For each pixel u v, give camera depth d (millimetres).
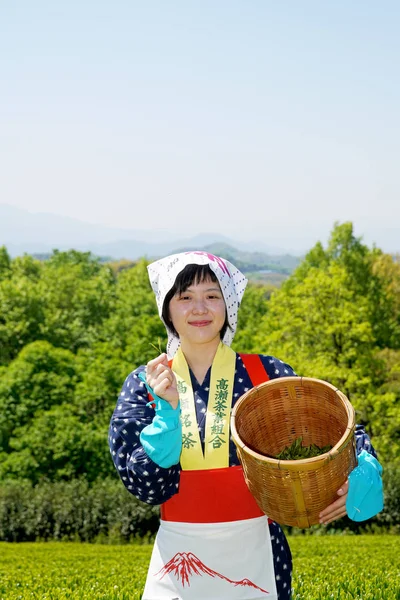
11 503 21094
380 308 40531
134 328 34688
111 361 32656
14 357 45469
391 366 32031
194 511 2910
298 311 29328
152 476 2799
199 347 3227
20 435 30516
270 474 2703
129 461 2887
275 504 2777
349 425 2766
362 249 43031
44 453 28438
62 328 48844
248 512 2928
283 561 3023
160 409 2805
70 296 56875
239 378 3223
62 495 21250
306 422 3238
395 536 17156
